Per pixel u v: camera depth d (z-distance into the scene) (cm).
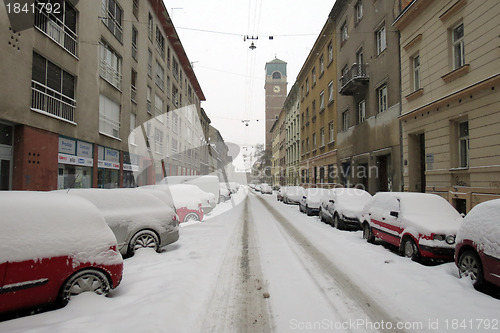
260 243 815
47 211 393
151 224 654
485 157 884
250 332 336
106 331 304
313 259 648
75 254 388
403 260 632
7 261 341
